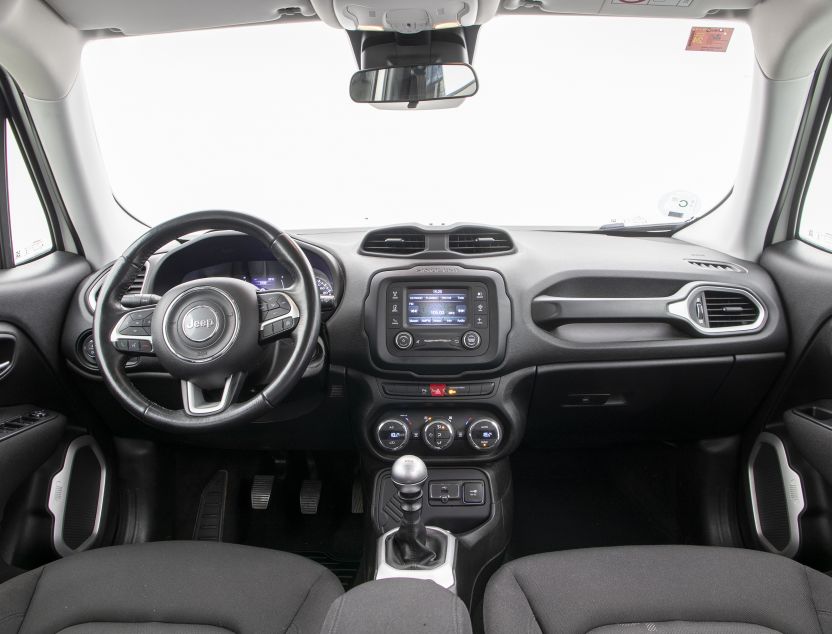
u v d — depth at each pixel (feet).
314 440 6.54
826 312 5.41
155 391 5.93
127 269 4.65
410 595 3.27
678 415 6.41
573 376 5.85
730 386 6.02
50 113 6.16
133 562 4.43
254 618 3.94
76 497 6.05
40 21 5.47
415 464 4.61
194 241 5.95
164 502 6.98
